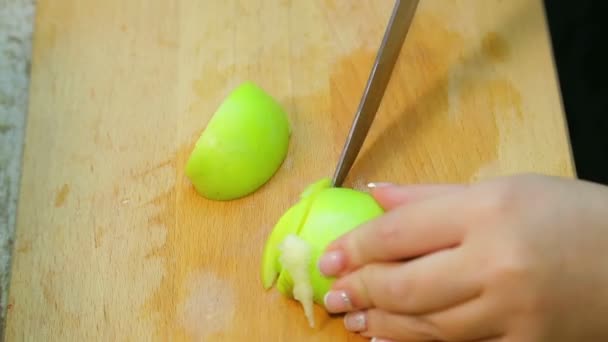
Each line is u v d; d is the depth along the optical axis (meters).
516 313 0.46
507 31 0.62
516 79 0.60
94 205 0.58
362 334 0.53
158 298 0.56
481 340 0.48
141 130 0.60
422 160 0.58
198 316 0.55
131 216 0.58
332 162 0.59
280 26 0.63
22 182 0.59
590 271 0.46
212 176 0.57
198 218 0.58
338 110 0.61
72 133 0.60
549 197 0.47
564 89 0.71
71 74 0.62
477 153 0.58
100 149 0.60
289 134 0.60
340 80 0.62
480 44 0.61
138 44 0.63
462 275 0.47
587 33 0.72
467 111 0.59
